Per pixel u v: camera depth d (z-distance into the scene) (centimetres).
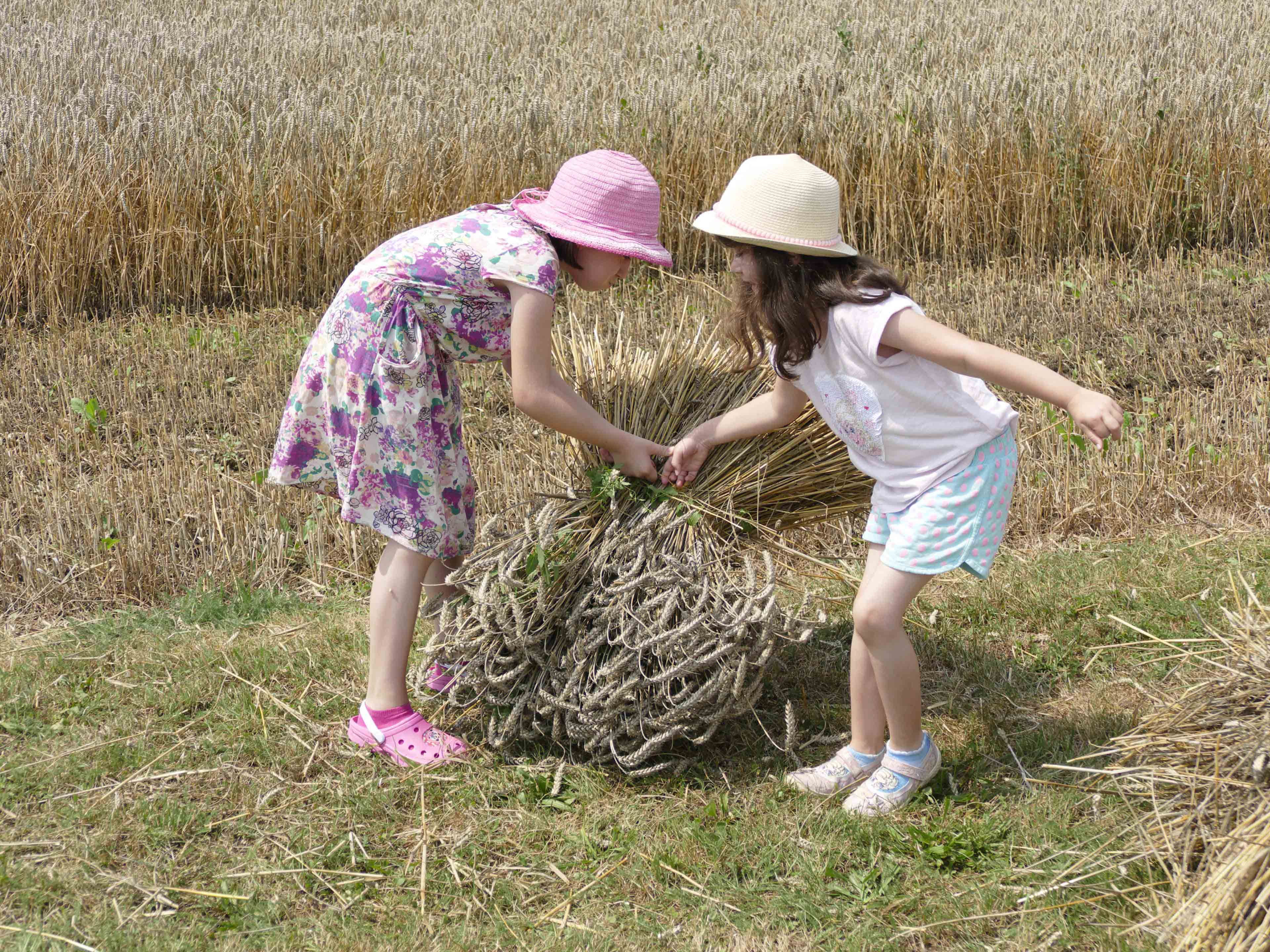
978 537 268
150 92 781
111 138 686
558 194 286
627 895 257
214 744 308
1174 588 384
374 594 301
